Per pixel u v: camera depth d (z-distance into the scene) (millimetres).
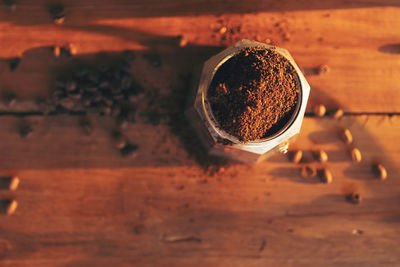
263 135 318
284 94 310
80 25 374
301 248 384
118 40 375
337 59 381
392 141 385
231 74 311
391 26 383
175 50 376
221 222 382
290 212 384
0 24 371
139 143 380
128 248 380
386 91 384
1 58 372
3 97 373
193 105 335
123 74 369
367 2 382
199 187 382
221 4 378
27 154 376
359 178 384
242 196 383
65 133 377
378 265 386
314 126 383
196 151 381
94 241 379
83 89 368
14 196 376
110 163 379
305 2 380
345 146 384
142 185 380
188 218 381
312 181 383
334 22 381
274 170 383
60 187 377
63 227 378
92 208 378
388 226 386
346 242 385
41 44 373
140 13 375
